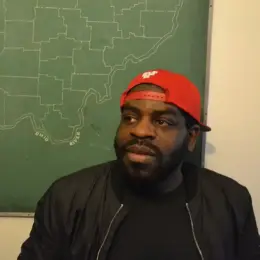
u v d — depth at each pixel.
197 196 0.99
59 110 1.22
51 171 1.23
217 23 1.22
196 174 1.05
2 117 1.21
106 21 1.20
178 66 1.21
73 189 0.99
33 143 1.22
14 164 1.23
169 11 1.20
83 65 1.21
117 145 0.92
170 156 0.90
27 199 1.24
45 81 1.21
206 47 1.21
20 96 1.21
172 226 0.94
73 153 1.23
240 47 1.23
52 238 0.96
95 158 1.24
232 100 1.24
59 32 1.19
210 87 1.24
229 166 1.26
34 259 0.96
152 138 0.87
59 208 0.97
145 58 1.21
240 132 1.25
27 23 1.19
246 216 1.04
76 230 0.96
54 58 1.20
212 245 0.96
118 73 1.21
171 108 0.89
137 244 0.93
